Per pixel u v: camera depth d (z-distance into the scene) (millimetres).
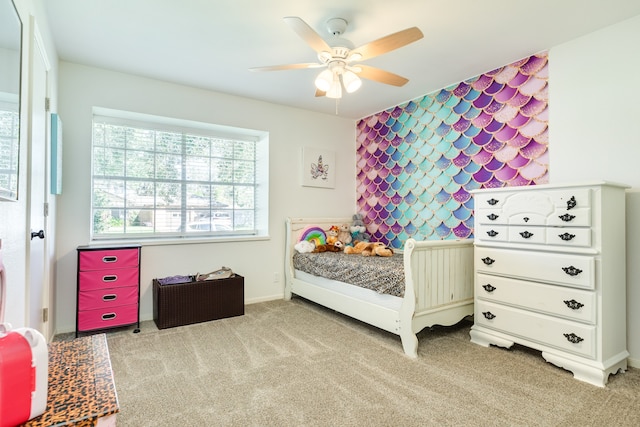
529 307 2373
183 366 2271
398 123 4082
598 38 2439
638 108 2273
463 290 2908
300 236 4137
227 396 1901
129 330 2977
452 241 2771
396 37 1832
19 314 1477
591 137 2484
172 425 1645
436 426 1642
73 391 840
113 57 2840
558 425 1653
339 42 2322
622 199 2244
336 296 3229
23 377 715
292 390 1968
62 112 2906
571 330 2158
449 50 2715
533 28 2395
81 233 2986
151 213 3488
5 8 1179
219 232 3918
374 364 2314
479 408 1792
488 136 3141
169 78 3273
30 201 1622
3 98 1173
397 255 3652
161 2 2078
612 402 1850
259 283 3963
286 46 2637
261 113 3949
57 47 2664
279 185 4102
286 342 2705
